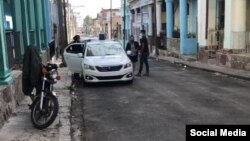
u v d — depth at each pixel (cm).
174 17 3600
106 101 1134
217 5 2312
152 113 948
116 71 1426
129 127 827
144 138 741
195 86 1372
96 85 1467
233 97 1137
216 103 1048
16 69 1255
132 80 1477
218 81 1510
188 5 3170
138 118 903
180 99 1120
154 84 1443
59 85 1398
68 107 1014
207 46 2278
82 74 1487
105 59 1460
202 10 2342
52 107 802
